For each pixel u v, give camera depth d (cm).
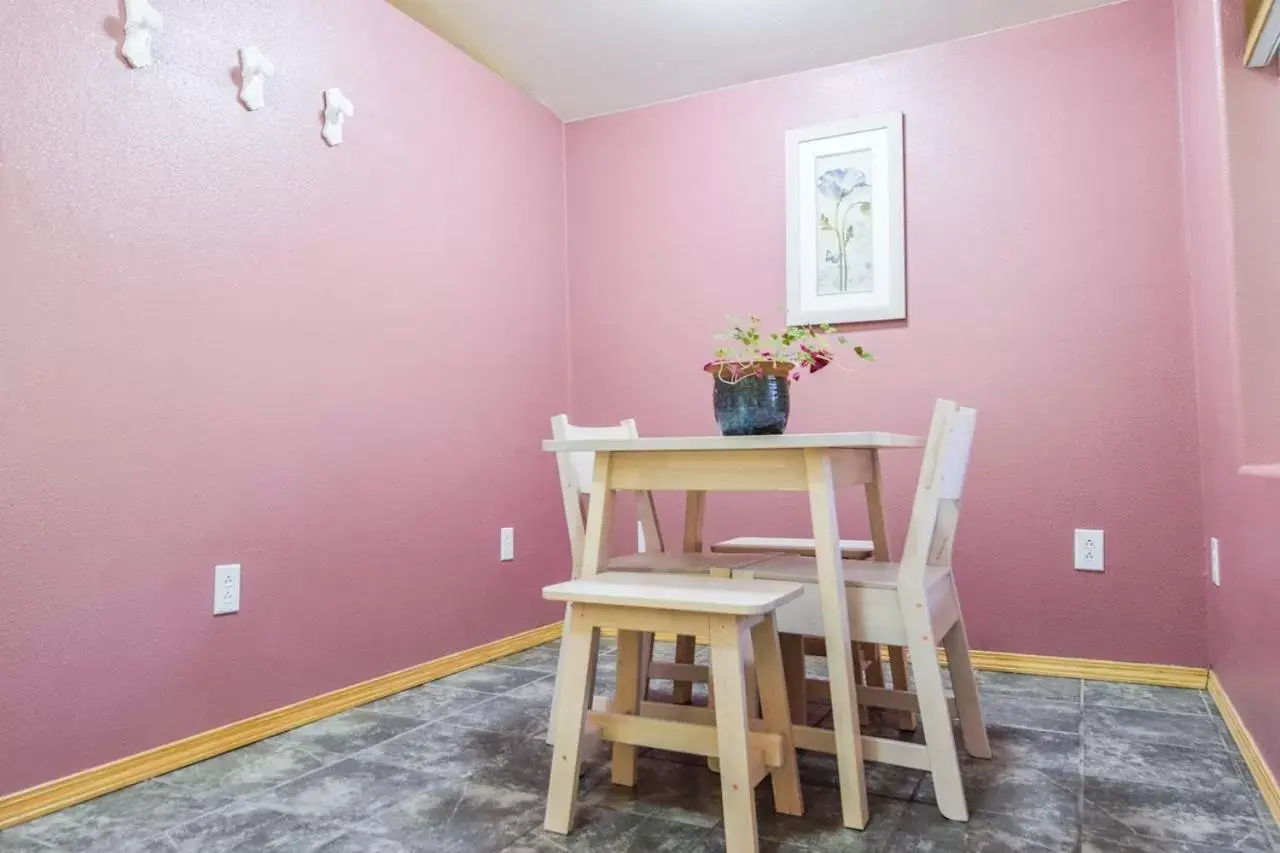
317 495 211
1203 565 232
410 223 245
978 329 259
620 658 163
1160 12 242
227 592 187
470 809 151
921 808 151
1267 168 178
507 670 257
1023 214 255
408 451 241
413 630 239
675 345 305
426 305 250
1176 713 207
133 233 170
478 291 273
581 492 193
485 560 270
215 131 188
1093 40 249
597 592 141
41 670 152
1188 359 235
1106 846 134
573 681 143
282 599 200
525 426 294
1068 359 249
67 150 159
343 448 219
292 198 207
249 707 190
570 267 325
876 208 273
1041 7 250
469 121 272
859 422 273
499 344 283
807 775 169
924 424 265
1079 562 245
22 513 150
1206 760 173
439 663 247
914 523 153
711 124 302
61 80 158
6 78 150
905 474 268
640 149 314
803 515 282
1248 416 176
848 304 275
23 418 151
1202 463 229
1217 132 189
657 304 309
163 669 173
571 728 142
